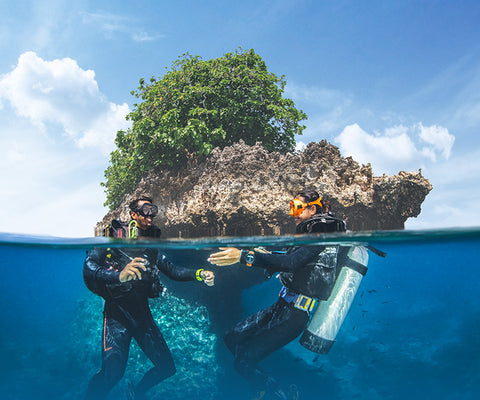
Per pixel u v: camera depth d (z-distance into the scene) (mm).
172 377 4023
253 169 30891
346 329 4027
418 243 4445
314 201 3324
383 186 30938
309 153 32031
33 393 3518
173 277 3424
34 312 4566
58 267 4688
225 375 4094
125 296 3178
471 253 4574
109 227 3340
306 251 3016
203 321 4820
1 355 3996
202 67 35844
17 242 4086
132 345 4254
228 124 35094
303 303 3109
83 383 3781
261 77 35125
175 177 35594
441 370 3652
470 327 4078
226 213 29781
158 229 3473
